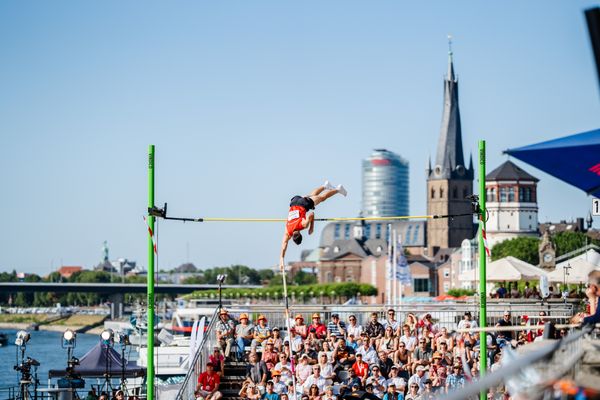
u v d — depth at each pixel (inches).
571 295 2324.1
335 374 1344.7
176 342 2402.8
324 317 1753.2
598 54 406.9
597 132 594.6
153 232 1219.2
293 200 1083.9
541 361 489.7
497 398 1077.8
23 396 1788.9
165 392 1686.8
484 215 1205.1
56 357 4901.6
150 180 1217.4
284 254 1116.5
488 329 642.8
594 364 551.5
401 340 1445.6
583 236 6692.9
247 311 1729.8
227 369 1413.6
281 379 1336.1
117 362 1879.9
